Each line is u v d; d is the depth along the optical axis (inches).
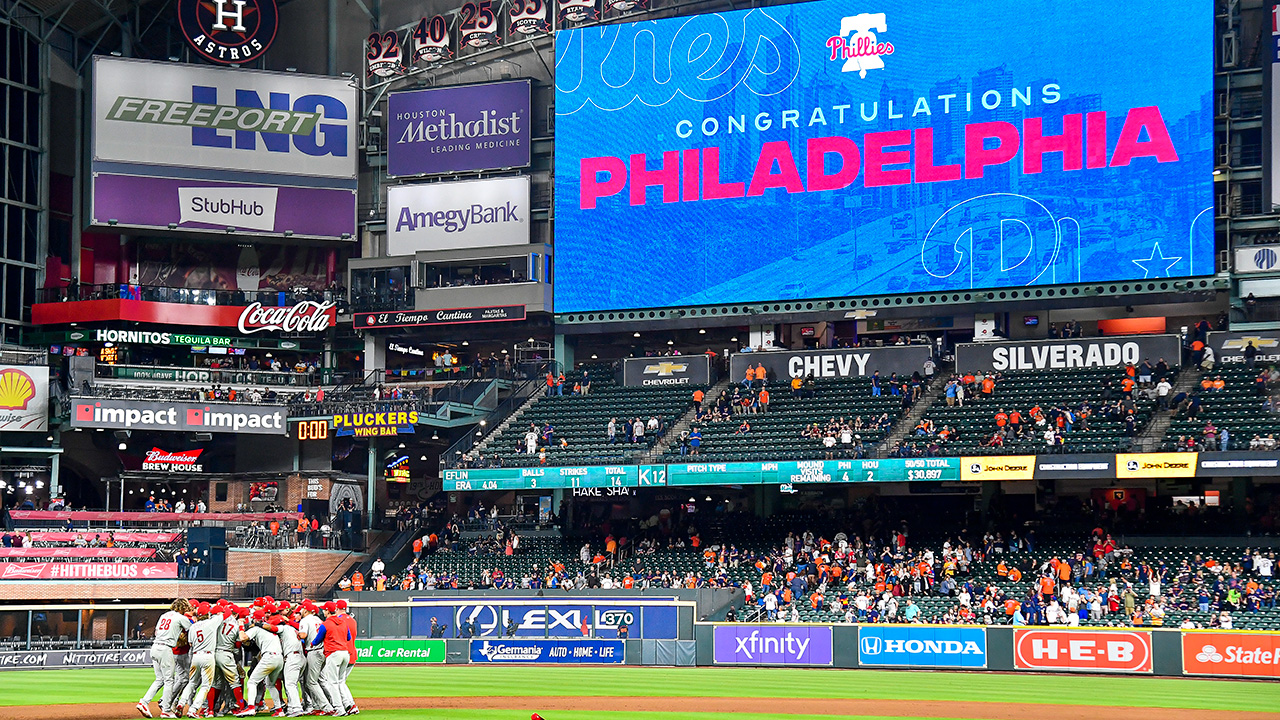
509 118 2262.6
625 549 1914.4
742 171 2096.5
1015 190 1967.3
